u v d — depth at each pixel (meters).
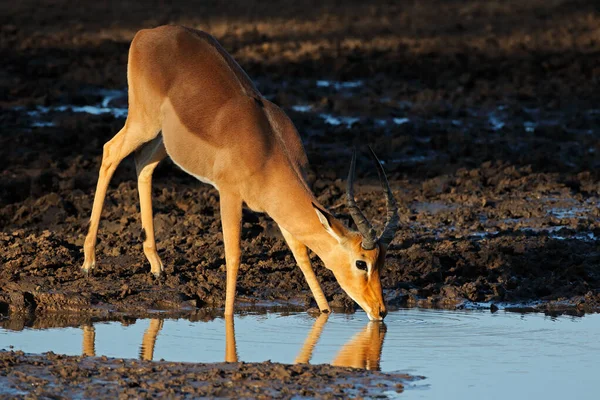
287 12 99.69
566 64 72.44
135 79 28.70
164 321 26.09
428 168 46.25
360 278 25.12
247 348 23.36
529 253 32.78
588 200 41.34
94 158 44.97
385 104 59.78
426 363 22.12
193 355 22.66
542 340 24.30
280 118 27.03
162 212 37.34
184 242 33.53
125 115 55.50
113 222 35.66
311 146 50.34
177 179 43.38
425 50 77.38
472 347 23.58
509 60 73.94
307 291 29.09
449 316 26.95
